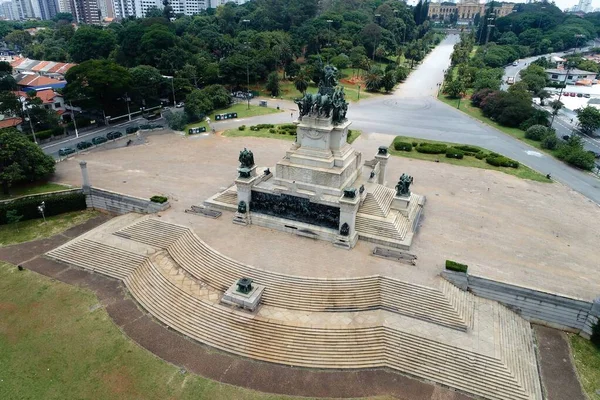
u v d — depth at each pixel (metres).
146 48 155.38
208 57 165.88
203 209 66.38
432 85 182.88
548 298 46.88
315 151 63.31
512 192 78.25
